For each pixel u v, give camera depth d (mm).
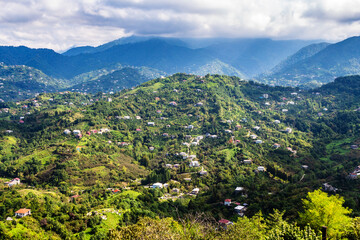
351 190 143875
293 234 53562
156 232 57344
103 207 139500
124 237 60844
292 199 133250
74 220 118812
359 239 59156
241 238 64125
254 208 137875
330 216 69375
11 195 138750
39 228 109750
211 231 60969
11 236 98875
